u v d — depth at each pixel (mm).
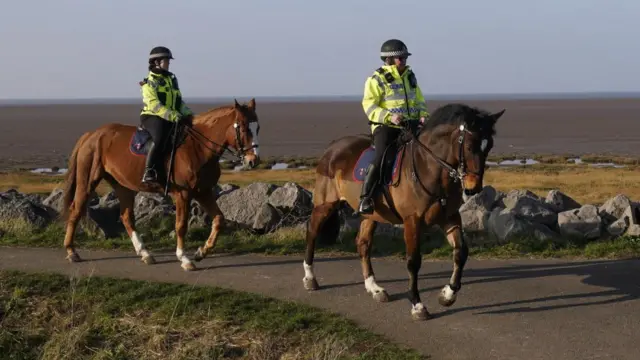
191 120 10258
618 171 35469
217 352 6918
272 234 12078
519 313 7867
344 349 6734
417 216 7684
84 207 10836
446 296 7812
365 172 8156
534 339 7051
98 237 12211
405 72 8266
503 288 8852
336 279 9430
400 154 7879
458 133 7152
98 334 7641
